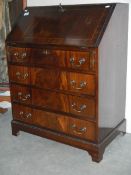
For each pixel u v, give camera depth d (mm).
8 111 2957
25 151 2148
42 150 2156
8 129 2543
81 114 1894
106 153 2068
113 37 1860
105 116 1942
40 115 2133
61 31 1896
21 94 2188
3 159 2045
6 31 2809
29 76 2076
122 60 2098
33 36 1998
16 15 2781
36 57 1974
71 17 1940
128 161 1961
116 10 1842
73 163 1966
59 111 2008
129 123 2361
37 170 1897
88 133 1911
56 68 1897
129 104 2314
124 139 2273
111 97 1996
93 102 1809
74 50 1760
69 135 2016
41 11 2127
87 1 2275
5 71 2928
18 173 1866
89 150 1943
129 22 2109
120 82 2127
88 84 1786
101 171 1856
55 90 1967
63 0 2381
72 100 1904
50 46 1864
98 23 1776
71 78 1849
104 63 1782
